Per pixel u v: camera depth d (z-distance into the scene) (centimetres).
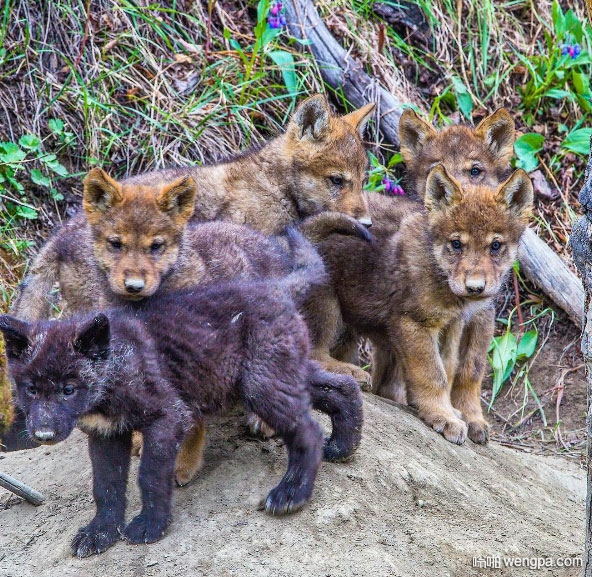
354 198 1191
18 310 1014
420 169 1311
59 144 1364
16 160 1293
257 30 1448
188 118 1431
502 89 1631
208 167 1202
